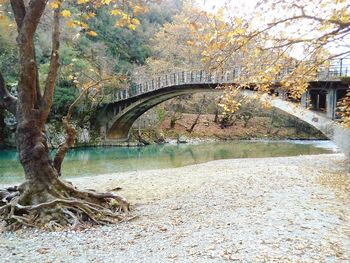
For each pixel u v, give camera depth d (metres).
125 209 9.53
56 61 8.89
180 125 52.47
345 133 20.95
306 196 10.91
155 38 53.56
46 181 8.80
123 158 29.20
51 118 34.53
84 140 38.34
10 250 6.60
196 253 6.09
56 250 6.56
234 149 37.84
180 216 8.91
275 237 6.81
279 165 20.19
